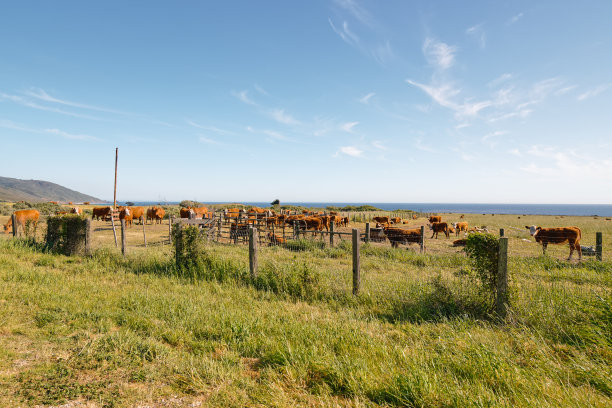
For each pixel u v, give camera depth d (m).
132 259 9.66
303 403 2.92
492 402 2.69
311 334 4.40
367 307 6.15
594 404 2.74
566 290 5.93
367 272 9.62
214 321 4.97
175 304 5.70
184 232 9.08
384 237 16.52
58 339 4.06
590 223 30.91
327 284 7.06
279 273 7.57
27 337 4.14
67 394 2.93
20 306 5.18
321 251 13.23
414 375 3.11
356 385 3.07
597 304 4.57
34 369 3.32
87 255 10.59
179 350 4.03
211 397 2.99
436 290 6.18
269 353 3.85
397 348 3.96
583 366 3.41
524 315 5.12
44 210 37.06
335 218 27.28
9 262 8.77
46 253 10.68
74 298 5.83
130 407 2.81
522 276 8.31
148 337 4.30
